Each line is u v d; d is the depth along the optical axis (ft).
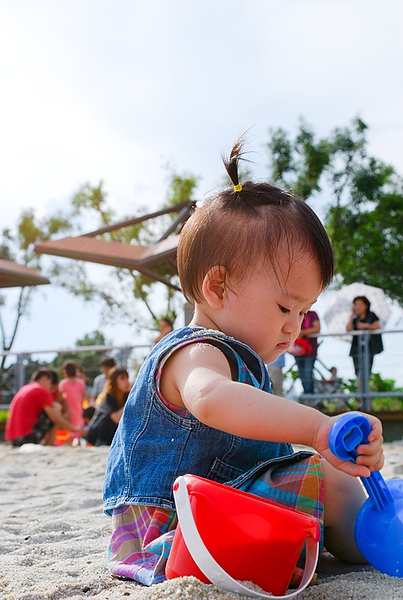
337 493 5.63
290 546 4.50
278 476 5.26
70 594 5.13
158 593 4.28
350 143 58.44
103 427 22.74
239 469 5.29
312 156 57.72
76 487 12.34
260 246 5.12
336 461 4.25
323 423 4.28
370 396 25.59
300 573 4.96
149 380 5.32
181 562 4.58
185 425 5.16
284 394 25.91
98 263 28.53
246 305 5.20
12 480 13.78
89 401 30.45
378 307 28.81
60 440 28.27
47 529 8.35
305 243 5.17
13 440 24.72
